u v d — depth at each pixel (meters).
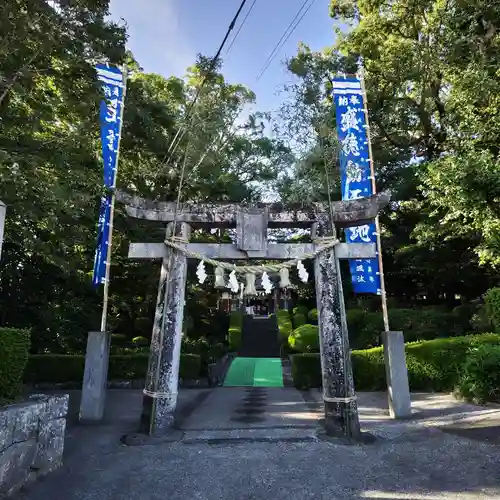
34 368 12.46
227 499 4.07
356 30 17.77
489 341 9.62
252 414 8.37
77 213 8.04
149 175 13.45
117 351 13.96
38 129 7.73
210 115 10.99
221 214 7.32
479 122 10.68
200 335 20.80
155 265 15.39
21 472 4.28
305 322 21.42
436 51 15.16
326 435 6.28
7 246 11.40
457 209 10.37
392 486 4.32
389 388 8.05
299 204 7.32
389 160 17.61
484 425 6.64
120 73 9.77
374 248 7.00
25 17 6.21
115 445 6.04
